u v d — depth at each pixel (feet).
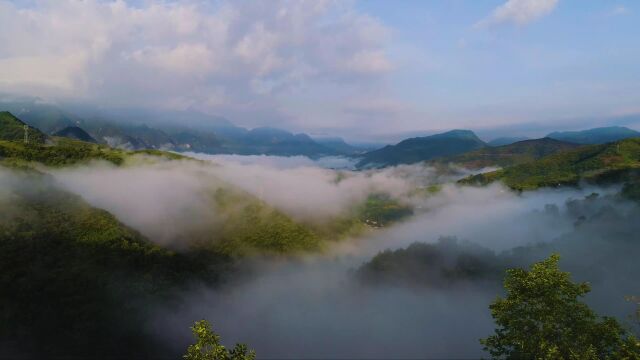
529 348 95.61
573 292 97.50
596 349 90.43
